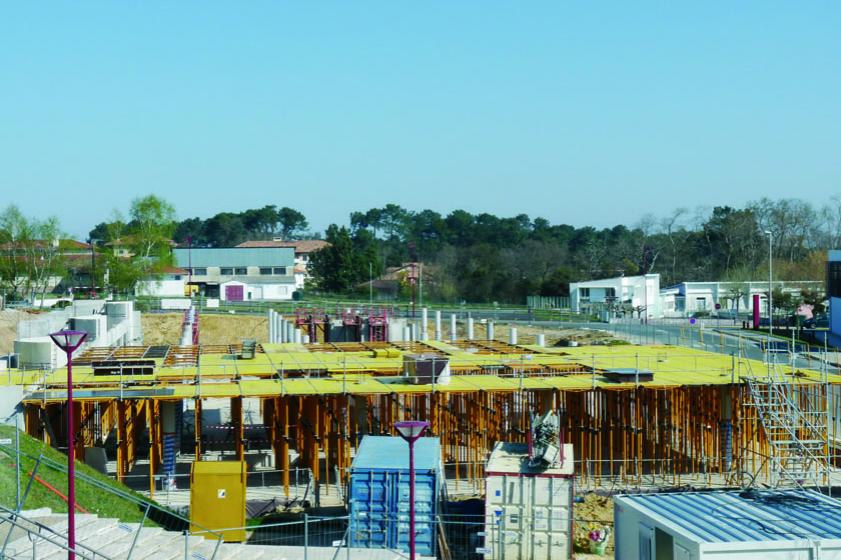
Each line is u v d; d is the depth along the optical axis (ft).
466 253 553.23
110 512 93.71
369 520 92.07
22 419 115.14
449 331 297.12
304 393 119.65
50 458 103.71
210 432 155.02
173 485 120.78
